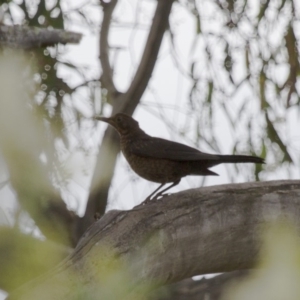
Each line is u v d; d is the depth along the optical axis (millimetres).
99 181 12023
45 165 6238
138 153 10188
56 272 6137
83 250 6551
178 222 7332
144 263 6918
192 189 7711
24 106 5598
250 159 9477
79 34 8852
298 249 6375
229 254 7727
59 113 10180
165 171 10109
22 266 6301
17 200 5324
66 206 11297
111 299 6203
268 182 7992
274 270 5680
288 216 7812
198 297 11227
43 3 11867
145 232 7043
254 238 7723
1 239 6113
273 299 5348
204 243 7523
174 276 7496
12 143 5449
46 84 11359
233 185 7844
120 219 7066
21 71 6887
